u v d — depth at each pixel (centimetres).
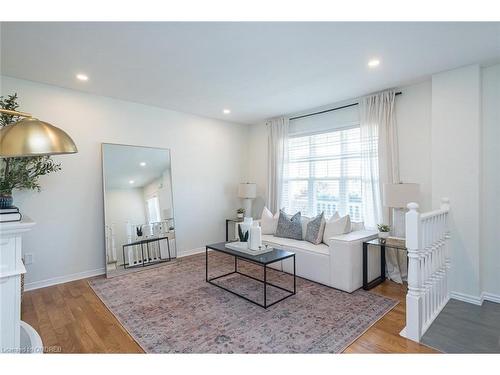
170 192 452
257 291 311
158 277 362
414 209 218
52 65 283
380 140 366
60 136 126
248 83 339
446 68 294
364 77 321
